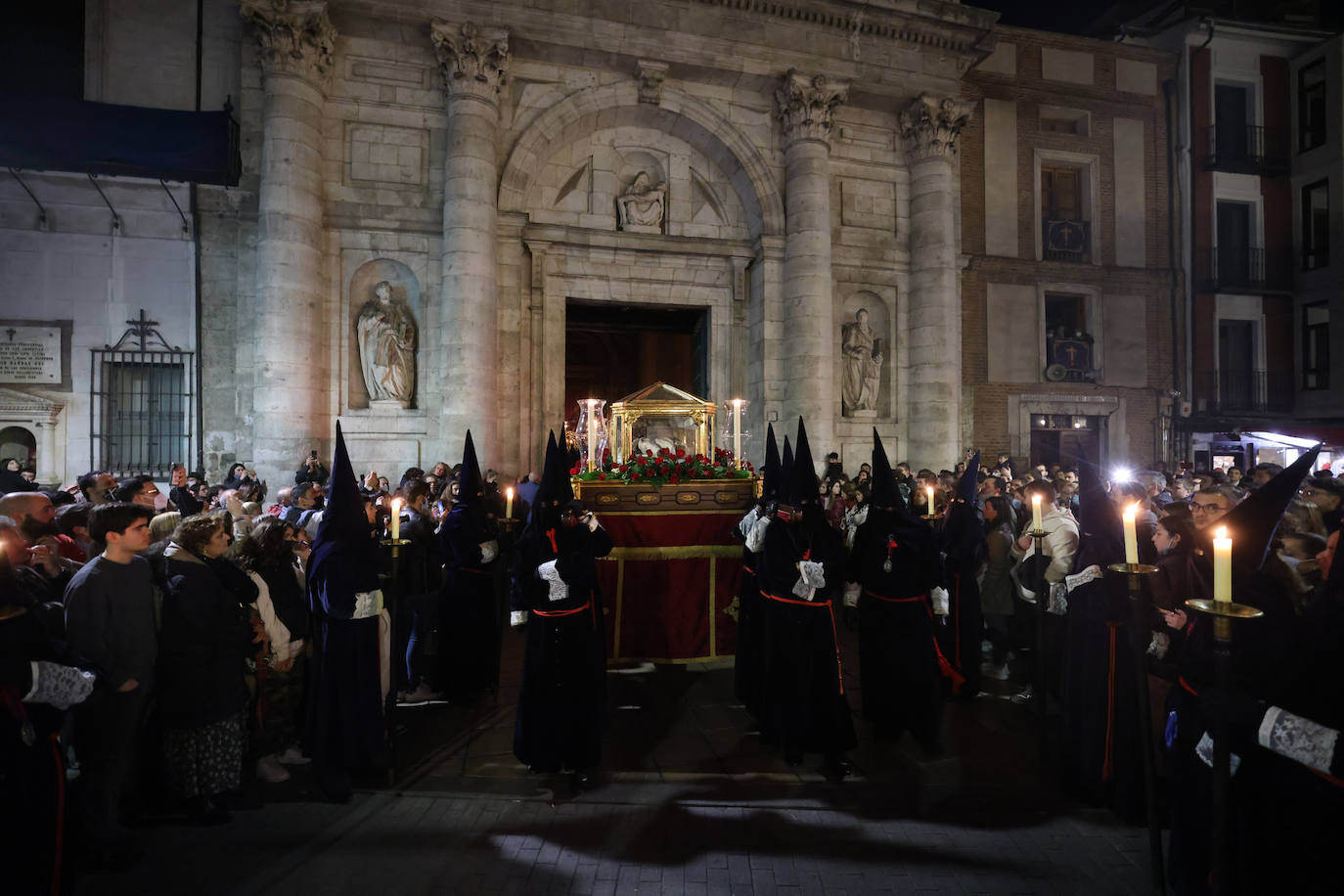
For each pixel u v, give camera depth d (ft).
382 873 12.45
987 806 15.01
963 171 59.52
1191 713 10.29
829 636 16.78
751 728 19.44
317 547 15.66
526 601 16.33
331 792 15.01
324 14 43.55
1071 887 12.12
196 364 45.06
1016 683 23.29
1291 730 7.89
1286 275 65.62
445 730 19.27
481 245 45.44
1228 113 66.49
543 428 49.88
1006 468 43.14
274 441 41.98
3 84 44.24
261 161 44.80
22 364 43.45
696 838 13.69
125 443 45.09
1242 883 9.07
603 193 52.44
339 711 15.23
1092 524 15.46
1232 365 66.33
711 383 53.93
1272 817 8.84
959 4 53.98
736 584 24.07
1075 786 15.35
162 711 13.62
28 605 9.91
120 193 44.50
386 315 46.52
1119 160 63.16
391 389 46.73
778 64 51.67
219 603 13.85
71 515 17.11
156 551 15.05
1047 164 62.59
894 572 17.92
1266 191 65.87
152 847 13.19
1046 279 60.70
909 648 17.81
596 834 13.82
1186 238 63.52
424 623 22.30
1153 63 64.13
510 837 13.67
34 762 9.52
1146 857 13.08
